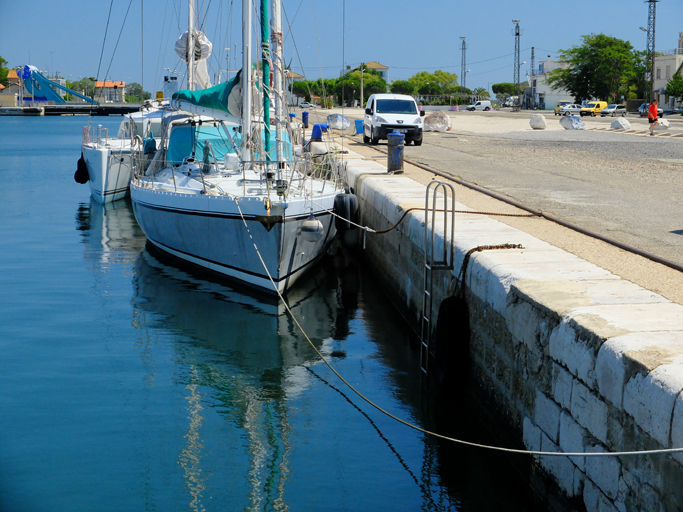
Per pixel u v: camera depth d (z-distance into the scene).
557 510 5.64
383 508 6.19
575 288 6.50
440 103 128.00
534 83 113.00
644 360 4.50
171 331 10.87
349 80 97.56
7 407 8.07
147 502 6.24
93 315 11.61
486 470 6.86
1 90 147.12
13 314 11.62
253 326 11.17
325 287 13.82
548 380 5.85
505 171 17.92
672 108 78.00
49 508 6.13
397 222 12.00
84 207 23.17
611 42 89.50
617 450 4.72
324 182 14.03
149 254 16.16
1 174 32.75
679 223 10.52
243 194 11.94
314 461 6.98
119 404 8.23
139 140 18.59
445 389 8.23
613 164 19.58
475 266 7.89
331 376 9.18
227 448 7.24
